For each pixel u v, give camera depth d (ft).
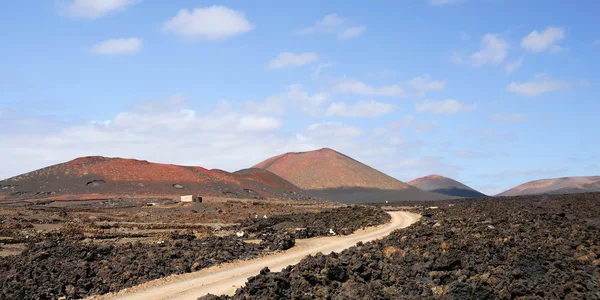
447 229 156.35
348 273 92.43
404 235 145.38
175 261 118.52
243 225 226.79
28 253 119.34
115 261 114.83
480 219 192.75
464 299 77.87
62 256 116.78
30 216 225.56
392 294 81.71
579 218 209.77
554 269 96.94
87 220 227.20
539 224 171.01
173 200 394.73
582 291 83.05
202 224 233.76
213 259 124.98
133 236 178.09
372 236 177.17
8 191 440.45
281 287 83.30
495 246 118.32
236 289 89.51
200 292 93.20
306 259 104.53
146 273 106.32
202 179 510.17
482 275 90.07
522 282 85.35
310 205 417.49
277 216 260.21
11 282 93.45
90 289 94.99
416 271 94.94
